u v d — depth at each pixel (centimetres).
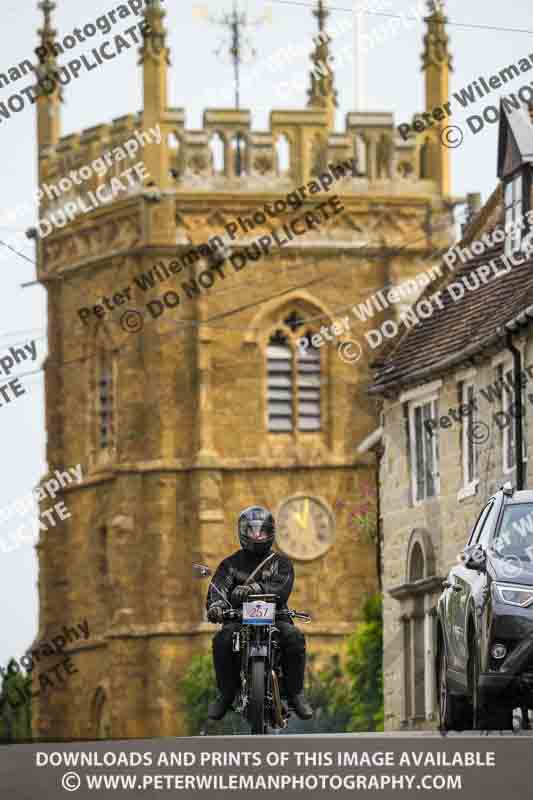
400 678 14112
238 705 6100
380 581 15025
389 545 14350
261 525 6103
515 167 12769
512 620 5925
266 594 6028
